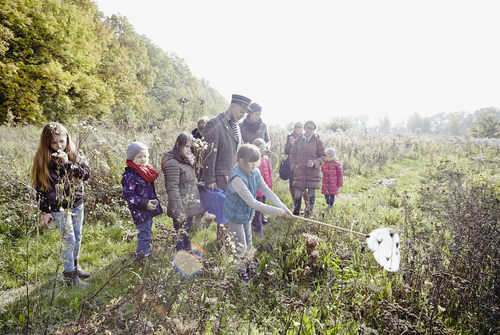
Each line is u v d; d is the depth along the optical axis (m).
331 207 5.71
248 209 3.04
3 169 4.27
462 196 5.45
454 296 2.68
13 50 18.77
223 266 2.49
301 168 5.18
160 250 3.14
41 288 2.71
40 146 2.59
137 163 3.06
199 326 1.91
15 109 17.28
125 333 1.97
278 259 3.50
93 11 29.12
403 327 2.12
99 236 4.00
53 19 19.95
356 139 15.67
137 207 3.04
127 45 41.69
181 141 3.28
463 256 3.12
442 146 17.19
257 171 3.15
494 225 3.57
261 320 2.48
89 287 2.82
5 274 2.85
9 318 2.31
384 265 2.56
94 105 23.83
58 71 19.06
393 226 4.77
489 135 58.59
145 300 1.97
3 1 17.61
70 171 2.71
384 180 9.33
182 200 3.34
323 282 3.14
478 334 2.49
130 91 31.58
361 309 2.42
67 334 1.74
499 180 7.57
